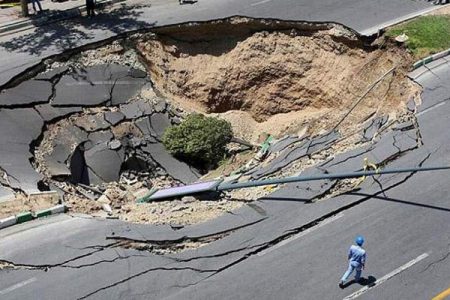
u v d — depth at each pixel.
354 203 33.81
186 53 48.06
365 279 29.31
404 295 28.53
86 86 43.69
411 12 50.16
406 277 29.45
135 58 45.78
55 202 33.81
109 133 42.28
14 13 49.84
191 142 42.44
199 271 29.75
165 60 47.28
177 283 29.12
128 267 29.84
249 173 38.53
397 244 31.25
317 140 40.72
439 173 35.84
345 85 46.34
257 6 50.38
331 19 48.53
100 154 41.19
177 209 34.22
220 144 43.38
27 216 32.28
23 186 34.97
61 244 30.94
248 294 28.61
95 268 29.72
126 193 38.59
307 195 34.44
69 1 52.22
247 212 33.41
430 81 43.72
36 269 29.56
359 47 47.16
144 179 41.72
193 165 42.97
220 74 48.00
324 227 32.31
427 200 33.91
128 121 43.22
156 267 29.89
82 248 30.77
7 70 42.53
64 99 42.47
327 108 47.00
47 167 38.19
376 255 30.64
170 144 42.66
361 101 44.25
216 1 51.47
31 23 48.03
